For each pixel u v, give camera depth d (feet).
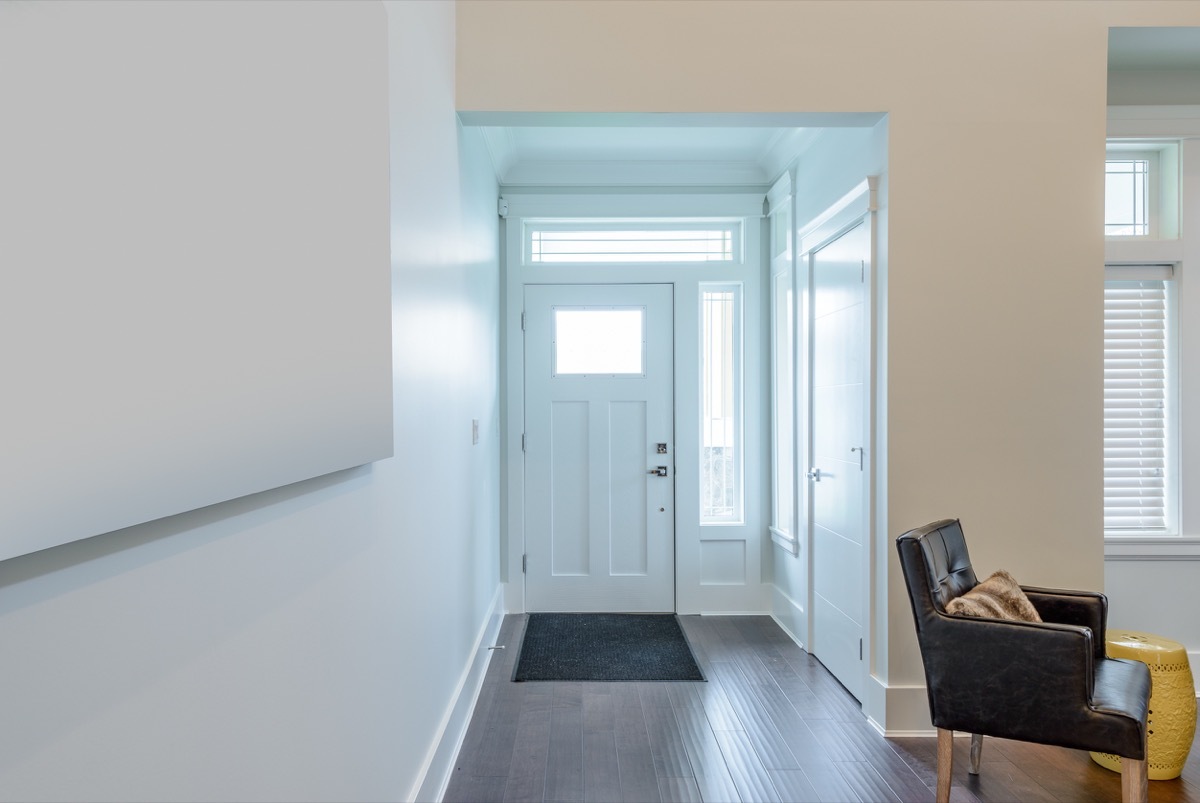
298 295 3.88
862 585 10.84
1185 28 10.38
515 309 16.29
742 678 12.30
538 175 16.10
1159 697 8.98
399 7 6.62
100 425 2.29
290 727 4.19
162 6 2.64
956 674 7.92
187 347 2.79
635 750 9.71
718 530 16.25
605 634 14.74
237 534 3.53
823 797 8.55
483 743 9.92
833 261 12.26
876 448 10.48
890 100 10.19
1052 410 10.17
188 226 2.80
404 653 6.84
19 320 1.95
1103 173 10.21
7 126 1.91
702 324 16.55
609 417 16.40
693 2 10.25
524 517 16.38
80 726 2.41
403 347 6.75
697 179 16.15
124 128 2.41
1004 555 10.16
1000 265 10.18
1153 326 12.45
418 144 7.45
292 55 3.81
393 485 6.40
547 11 10.20
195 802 3.14
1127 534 12.33
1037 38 10.22
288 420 3.75
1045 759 9.51
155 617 2.84
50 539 2.07
